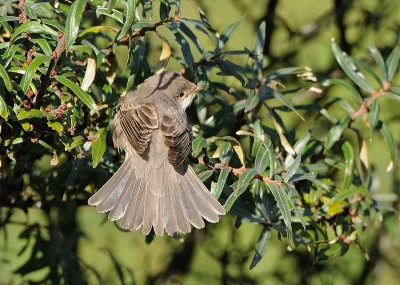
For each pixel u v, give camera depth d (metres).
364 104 10.64
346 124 10.43
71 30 7.67
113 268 14.20
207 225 14.55
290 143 10.73
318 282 15.27
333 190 10.55
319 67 15.84
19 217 14.85
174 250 15.03
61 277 11.92
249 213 9.55
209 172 9.14
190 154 9.66
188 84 10.05
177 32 9.24
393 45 15.51
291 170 8.49
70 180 9.38
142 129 9.14
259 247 9.42
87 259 14.33
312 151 10.72
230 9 15.70
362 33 15.75
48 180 10.74
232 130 10.55
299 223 9.68
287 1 16.69
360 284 14.90
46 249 11.63
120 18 8.37
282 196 8.41
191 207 9.06
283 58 15.44
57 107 8.91
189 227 8.95
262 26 10.38
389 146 10.45
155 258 15.12
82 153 9.55
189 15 14.73
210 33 9.89
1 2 8.51
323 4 16.70
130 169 9.41
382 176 15.95
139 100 9.49
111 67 9.38
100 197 9.17
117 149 10.25
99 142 8.47
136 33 9.05
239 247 14.71
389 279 15.77
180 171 9.32
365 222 10.43
